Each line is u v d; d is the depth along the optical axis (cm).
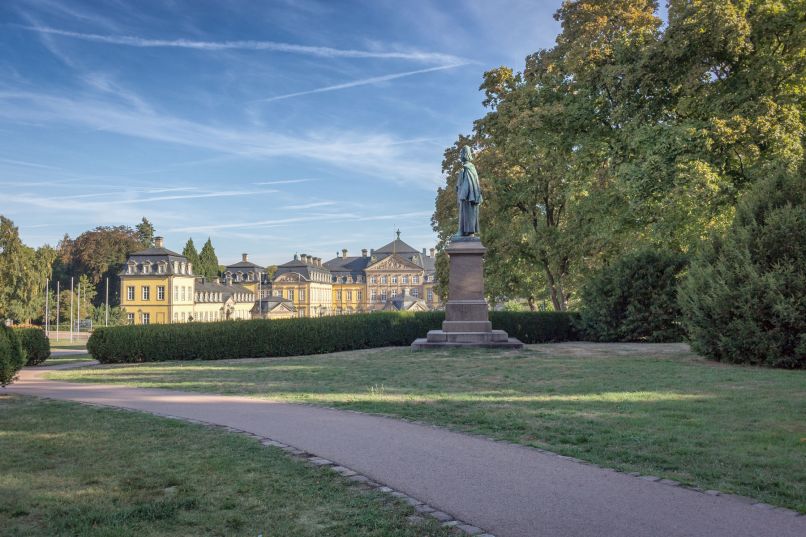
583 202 3048
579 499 573
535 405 1070
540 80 3250
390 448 774
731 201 2325
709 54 2391
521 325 2839
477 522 518
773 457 697
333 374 1634
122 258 9900
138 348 2361
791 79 2347
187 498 584
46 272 7631
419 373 1602
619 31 2933
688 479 629
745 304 1622
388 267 14125
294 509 556
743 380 1319
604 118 2973
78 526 522
